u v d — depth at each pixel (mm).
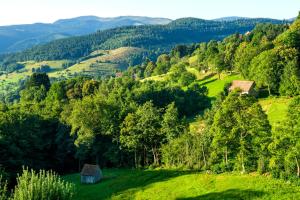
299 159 71688
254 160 82250
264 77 144125
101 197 84750
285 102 130125
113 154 117125
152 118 112375
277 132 73188
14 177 100125
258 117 78812
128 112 123938
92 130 118375
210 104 174125
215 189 75250
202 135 98125
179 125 107188
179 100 171375
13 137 106688
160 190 82188
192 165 98000
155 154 113375
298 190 67125
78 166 126000
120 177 101188
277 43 174750
